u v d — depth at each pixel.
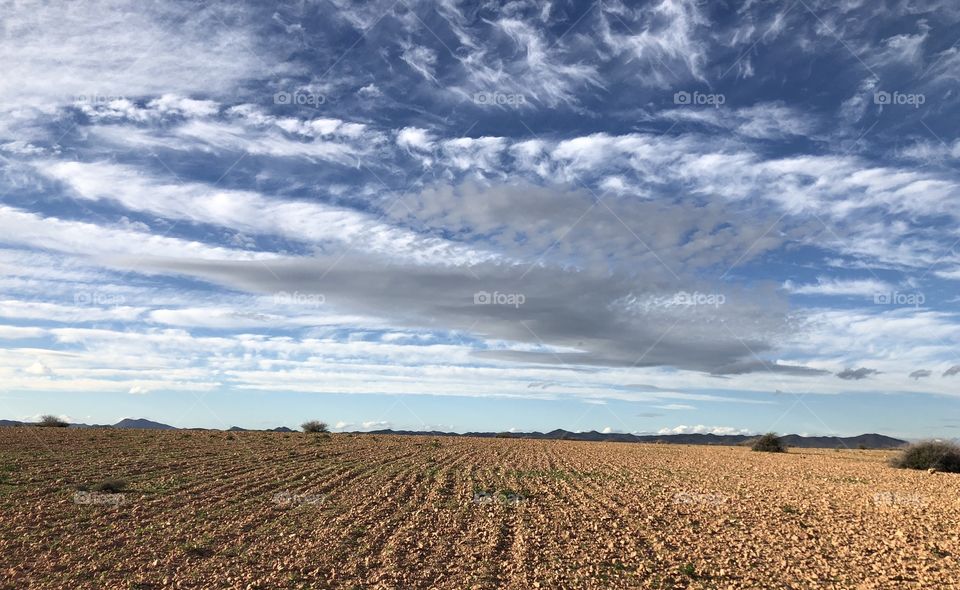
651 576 13.77
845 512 22.02
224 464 30.95
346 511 19.69
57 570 12.89
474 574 13.49
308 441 49.62
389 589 12.21
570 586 12.92
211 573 12.95
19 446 34.56
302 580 12.64
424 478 28.41
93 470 26.36
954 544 17.14
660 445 77.69
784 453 64.19
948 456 41.94
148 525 17.00
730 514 21.12
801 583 13.62
